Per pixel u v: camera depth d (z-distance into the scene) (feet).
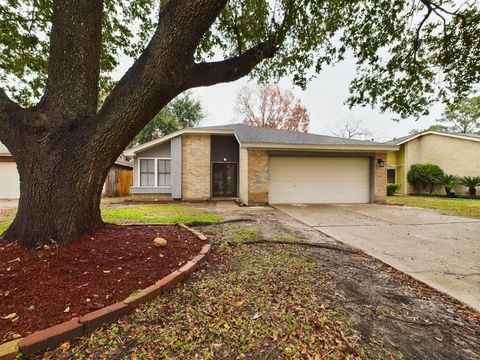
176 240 12.21
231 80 12.32
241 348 5.33
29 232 8.88
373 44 16.70
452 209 28.19
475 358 5.35
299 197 33.12
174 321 6.20
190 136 37.73
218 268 9.74
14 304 6.05
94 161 9.45
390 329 6.27
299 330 5.99
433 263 11.14
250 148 30.83
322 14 14.93
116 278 7.71
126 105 9.19
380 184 33.78
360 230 17.51
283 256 11.27
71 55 9.45
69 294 6.63
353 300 7.67
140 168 38.70
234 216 22.22
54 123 9.20
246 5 14.49
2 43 14.19
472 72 15.53
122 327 5.88
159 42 8.93
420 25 15.84
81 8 9.56
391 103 18.79
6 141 9.37
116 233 11.38
